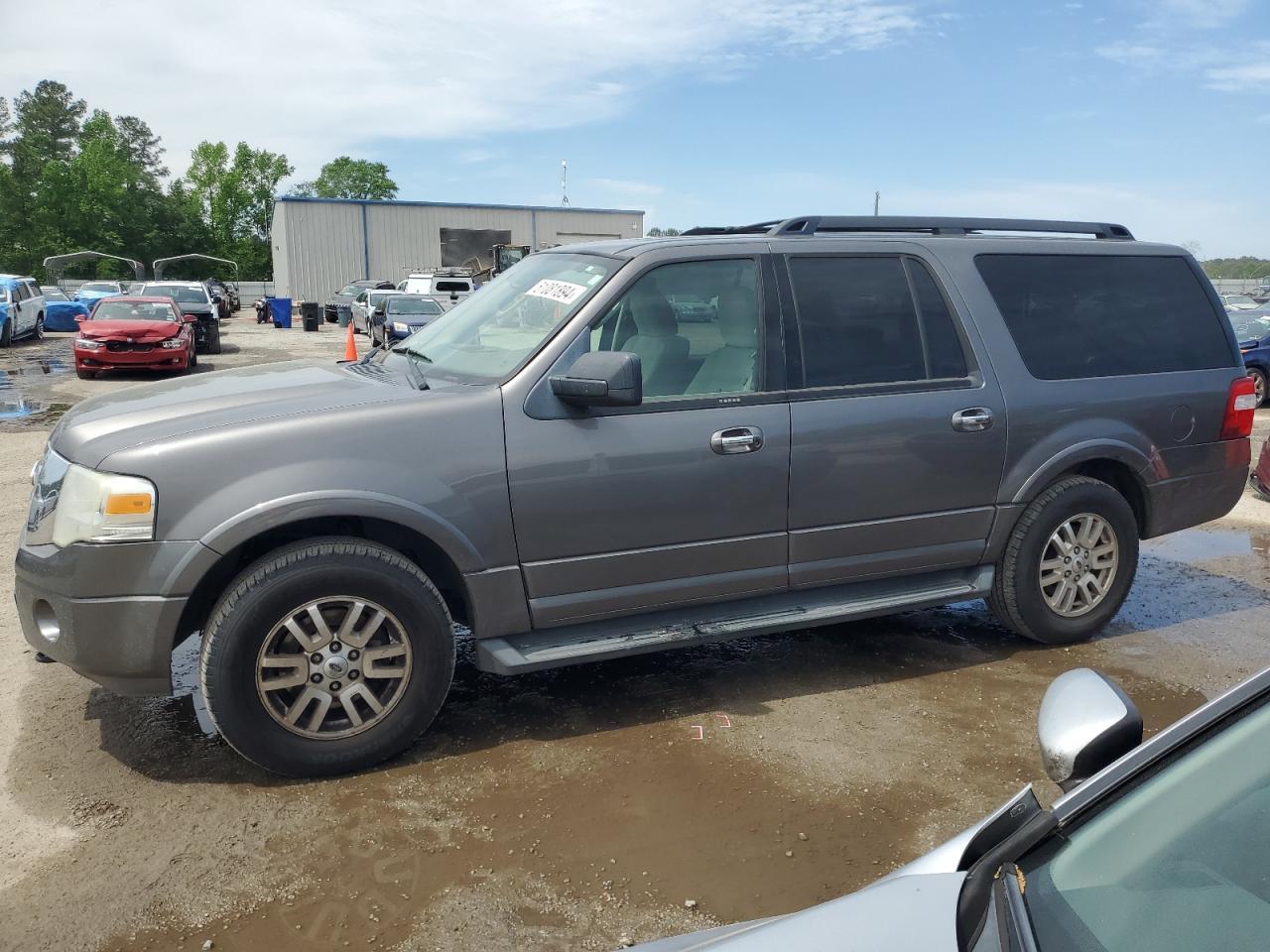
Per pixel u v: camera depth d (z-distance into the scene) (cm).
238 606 347
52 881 304
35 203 9050
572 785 364
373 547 365
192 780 366
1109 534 499
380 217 4766
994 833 178
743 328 424
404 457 367
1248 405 536
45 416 1344
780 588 438
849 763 384
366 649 367
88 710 423
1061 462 479
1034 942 143
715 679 464
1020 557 480
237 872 310
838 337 440
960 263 475
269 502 350
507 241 4959
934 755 391
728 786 365
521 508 383
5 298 2631
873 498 444
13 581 598
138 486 342
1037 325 486
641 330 409
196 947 275
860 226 471
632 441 396
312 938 279
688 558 414
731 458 412
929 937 152
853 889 305
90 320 1927
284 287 4731
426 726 380
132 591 345
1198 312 531
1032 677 469
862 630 535
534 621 395
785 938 159
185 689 445
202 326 2541
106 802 350
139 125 10638
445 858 318
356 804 350
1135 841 156
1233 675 471
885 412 440
